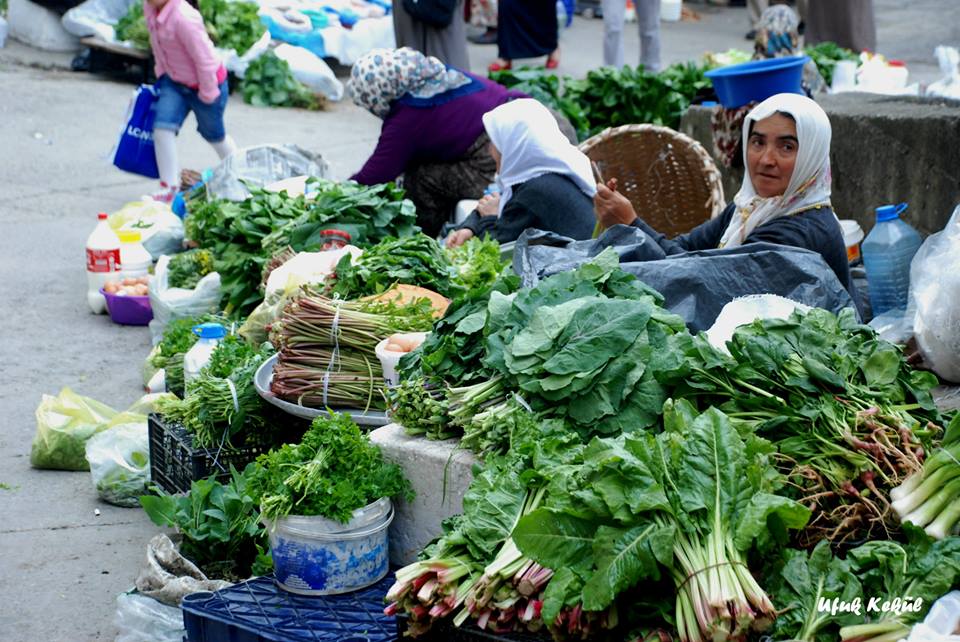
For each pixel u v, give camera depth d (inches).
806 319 121.4
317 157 265.1
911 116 231.9
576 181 209.3
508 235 208.2
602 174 237.9
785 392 112.0
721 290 145.5
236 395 150.9
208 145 394.6
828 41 454.3
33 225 309.9
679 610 93.2
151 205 266.4
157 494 162.4
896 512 100.1
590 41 584.4
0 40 482.6
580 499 97.1
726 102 224.8
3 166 358.0
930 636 86.7
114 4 476.7
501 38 480.7
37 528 158.6
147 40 443.2
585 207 208.7
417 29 346.0
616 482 97.5
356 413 141.8
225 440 151.8
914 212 233.8
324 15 479.5
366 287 163.0
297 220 212.2
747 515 95.4
